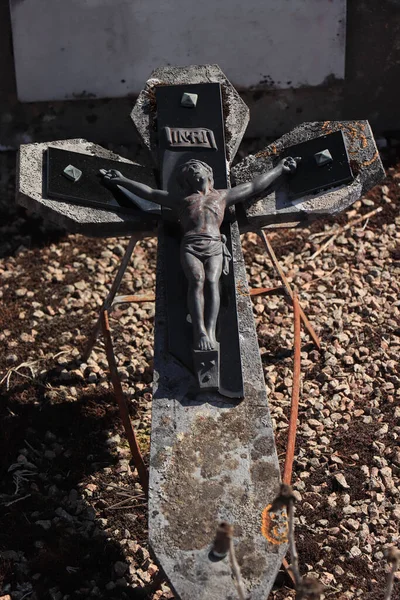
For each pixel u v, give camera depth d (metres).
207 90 2.07
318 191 1.98
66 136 2.76
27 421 2.21
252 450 1.75
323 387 2.24
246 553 1.66
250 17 2.65
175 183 1.98
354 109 2.77
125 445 2.17
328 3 2.64
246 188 1.95
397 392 2.23
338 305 2.42
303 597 1.56
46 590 1.91
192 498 1.71
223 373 1.81
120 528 2.02
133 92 2.71
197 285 1.82
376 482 2.06
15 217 2.64
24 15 2.63
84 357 2.31
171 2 2.64
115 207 1.97
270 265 2.52
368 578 1.92
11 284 2.49
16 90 2.71
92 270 2.53
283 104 2.76
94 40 2.66
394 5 2.67
